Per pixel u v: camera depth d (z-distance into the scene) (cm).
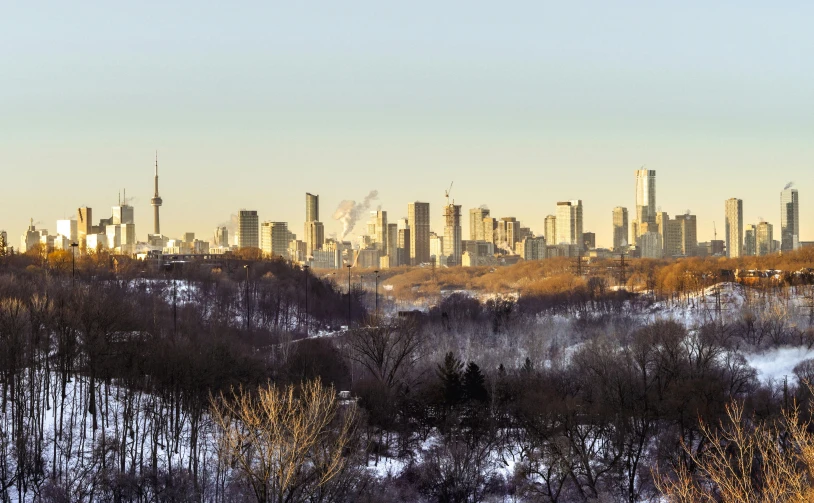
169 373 13175
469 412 14800
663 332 18762
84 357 14388
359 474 10962
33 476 12000
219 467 11462
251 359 14725
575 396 15600
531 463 13112
